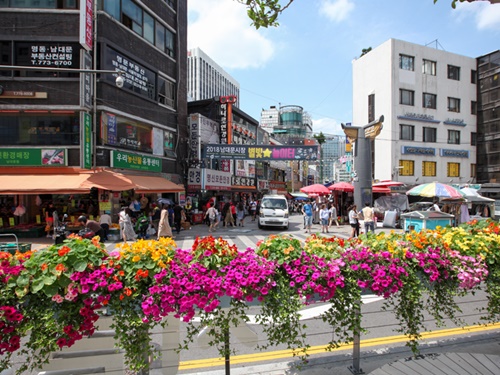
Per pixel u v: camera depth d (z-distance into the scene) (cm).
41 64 1348
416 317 293
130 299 227
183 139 2078
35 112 1354
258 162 3788
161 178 1767
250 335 287
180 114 2041
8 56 1341
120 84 966
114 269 227
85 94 1341
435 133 2977
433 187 1534
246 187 3259
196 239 263
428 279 288
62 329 216
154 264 234
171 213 1658
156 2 1800
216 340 266
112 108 1455
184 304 227
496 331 421
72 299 214
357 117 3170
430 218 1312
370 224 1320
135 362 237
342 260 270
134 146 1620
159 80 1844
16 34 1339
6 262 218
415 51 2900
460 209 1736
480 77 3152
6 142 1351
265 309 266
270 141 4338
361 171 1584
